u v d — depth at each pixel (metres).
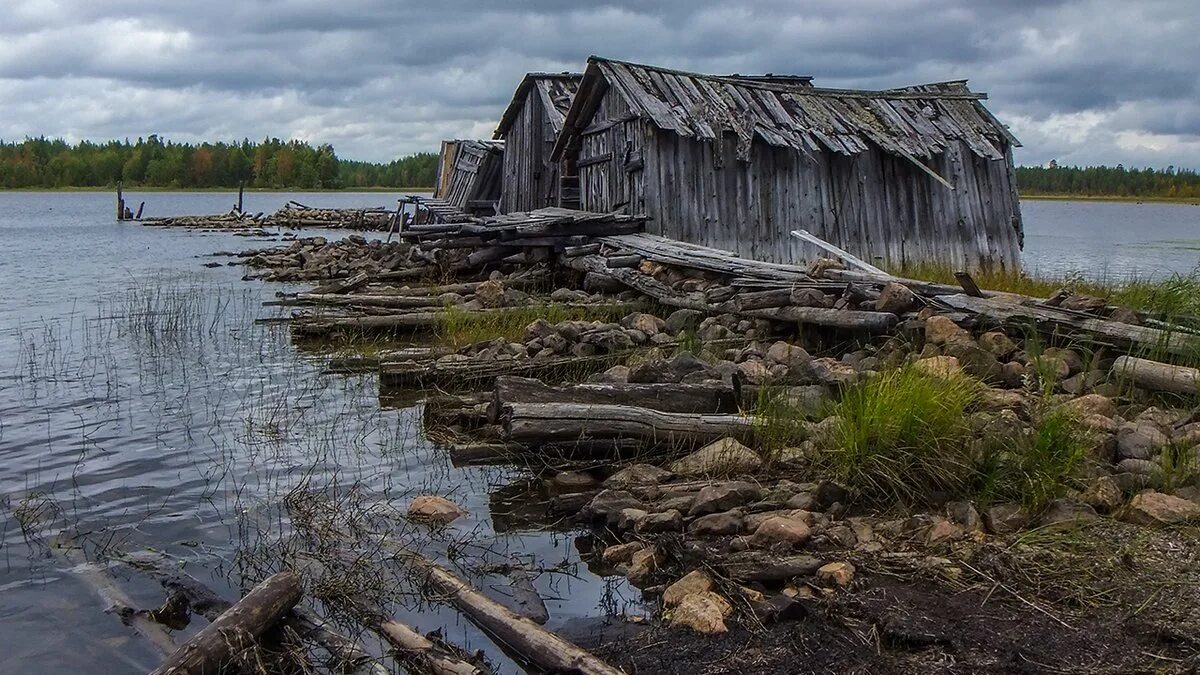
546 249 19.59
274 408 10.62
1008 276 17.47
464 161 35.62
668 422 8.02
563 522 7.23
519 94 27.31
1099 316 10.21
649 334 12.95
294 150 147.88
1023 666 4.74
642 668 4.99
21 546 6.91
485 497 7.79
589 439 7.95
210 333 15.19
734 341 12.05
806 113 20.22
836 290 12.12
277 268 26.38
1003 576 5.58
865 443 7.08
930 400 7.25
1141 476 6.65
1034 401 8.42
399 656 5.25
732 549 6.20
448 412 9.62
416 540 6.92
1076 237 46.62
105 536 7.09
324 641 5.27
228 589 6.22
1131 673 4.64
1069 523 6.17
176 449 9.20
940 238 21.28
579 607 5.82
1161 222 68.56
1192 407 8.21
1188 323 9.88
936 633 5.05
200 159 144.62
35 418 10.34
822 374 9.16
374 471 8.47
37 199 111.62
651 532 6.71
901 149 19.98
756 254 19.73
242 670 4.99
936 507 6.70
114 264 28.16
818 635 5.16
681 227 19.23
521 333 13.78
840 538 6.21
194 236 43.56
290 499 7.70
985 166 21.78
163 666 4.81
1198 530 5.95
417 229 20.53
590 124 21.58
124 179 145.88
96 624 5.77
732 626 5.34
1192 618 5.05
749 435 8.05
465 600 5.77
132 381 12.04
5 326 16.20
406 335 14.95
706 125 18.98
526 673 5.11
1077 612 5.21
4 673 5.25
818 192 20.22
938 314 10.69
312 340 14.64
